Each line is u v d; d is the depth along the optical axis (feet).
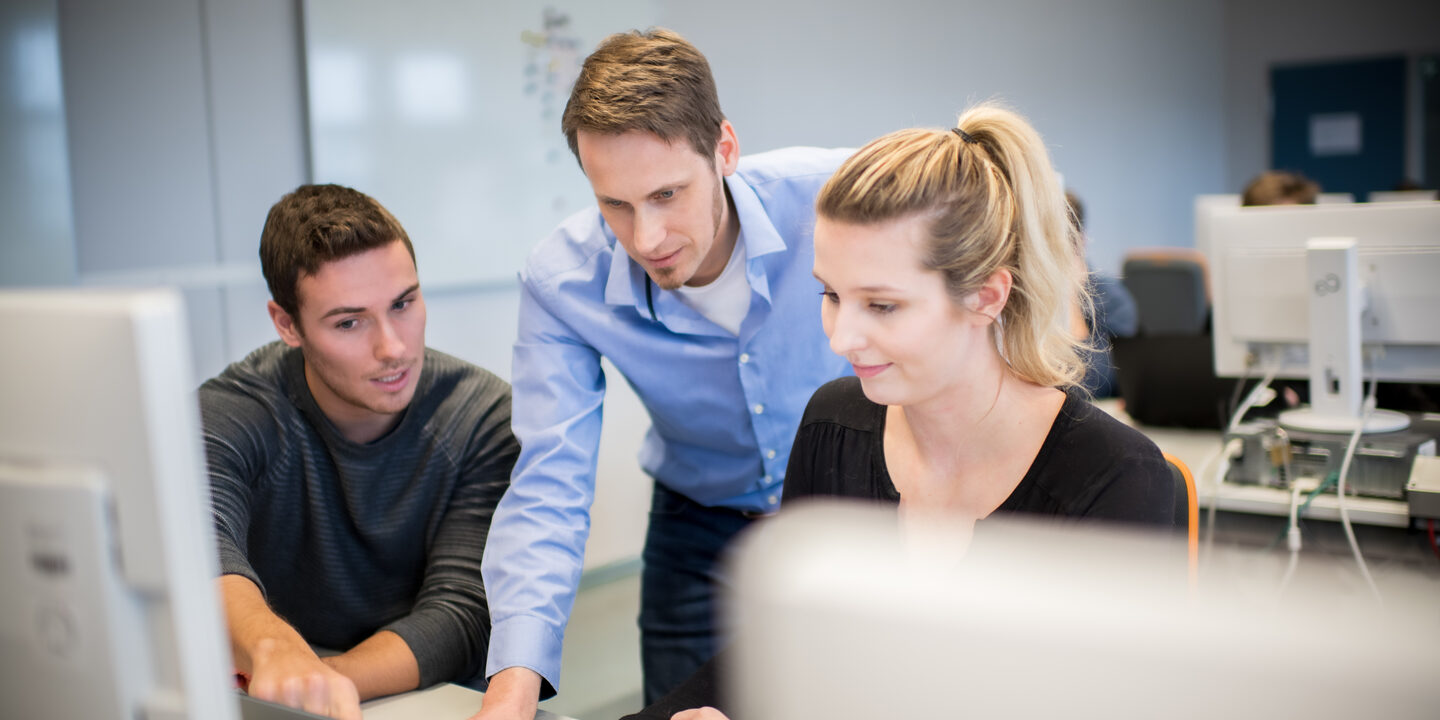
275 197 9.80
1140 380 9.09
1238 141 28.63
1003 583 1.29
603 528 12.51
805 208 5.24
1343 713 1.11
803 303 5.30
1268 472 6.91
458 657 4.49
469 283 11.13
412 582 5.05
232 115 9.42
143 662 2.09
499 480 4.94
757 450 5.66
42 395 2.02
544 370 4.95
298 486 4.87
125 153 8.75
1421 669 1.08
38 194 7.70
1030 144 3.37
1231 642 1.16
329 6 9.78
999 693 1.26
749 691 1.39
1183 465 3.95
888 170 3.13
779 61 14.34
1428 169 26.53
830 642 1.33
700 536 6.06
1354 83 27.07
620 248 4.94
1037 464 3.45
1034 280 3.40
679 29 12.92
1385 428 6.95
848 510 1.41
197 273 9.27
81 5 8.39
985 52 18.88
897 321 3.18
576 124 4.18
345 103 9.98
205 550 2.05
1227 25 28.45
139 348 1.91
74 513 2.03
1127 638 1.20
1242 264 7.58
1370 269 7.11
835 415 4.02
